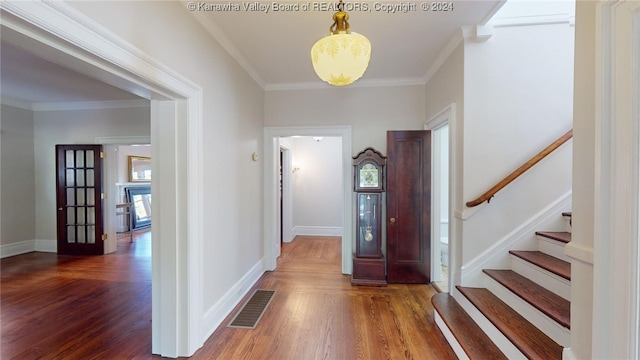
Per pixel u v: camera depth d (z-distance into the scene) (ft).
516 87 8.24
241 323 8.15
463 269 8.49
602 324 3.59
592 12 3.82
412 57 9.98
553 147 7.64
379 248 11.41
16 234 15.43
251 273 10.99
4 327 7.92
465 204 8.39
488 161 8.34
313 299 9.77
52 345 7.07
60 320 8.30
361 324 8.07
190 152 6.53
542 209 8.27
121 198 23.17
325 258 14.99
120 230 22.90
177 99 6.44
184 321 6.58
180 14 6.29
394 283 11.19
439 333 7.59
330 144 21.06
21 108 15.43
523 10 8.12
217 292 8.08
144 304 9.36
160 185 6.54
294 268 13.26
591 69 3.85
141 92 5.97
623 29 3.33
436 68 10.55
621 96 3.37
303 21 7.63
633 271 3.26
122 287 10.81
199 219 6.88
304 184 21.24
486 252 8.42
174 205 6.50
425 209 11.10
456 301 8.42
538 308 5.89
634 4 3.20
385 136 12.15
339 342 7.19
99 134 15.57
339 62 4.64
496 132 8.31
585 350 3.93
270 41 8.71
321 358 6.55
